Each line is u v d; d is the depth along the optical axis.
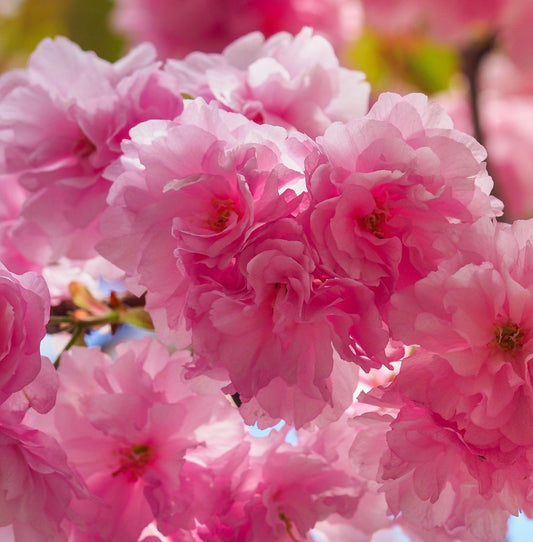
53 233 0.65
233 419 0.62
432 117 0.59
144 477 0.61
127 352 0.62
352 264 0.58
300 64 0.67
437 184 0.58
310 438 0.64
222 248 0.58
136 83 0.65
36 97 0.66
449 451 0.59
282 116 0.66
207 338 0.58
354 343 0.58
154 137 0.60
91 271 0.66
